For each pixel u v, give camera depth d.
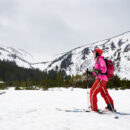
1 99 8.56
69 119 3.97
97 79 4.88
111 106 4.66
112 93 12.89
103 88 4.72
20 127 3.38
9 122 3.80
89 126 3.41
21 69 121.06
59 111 5.04
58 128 3.28
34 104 6.77
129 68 159.88
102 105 6.65
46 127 3.35
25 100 8.23
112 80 21.52
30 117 4.25
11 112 5.04
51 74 122.81
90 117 4.19
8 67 115.56
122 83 21.61
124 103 7.04
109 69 4.86
